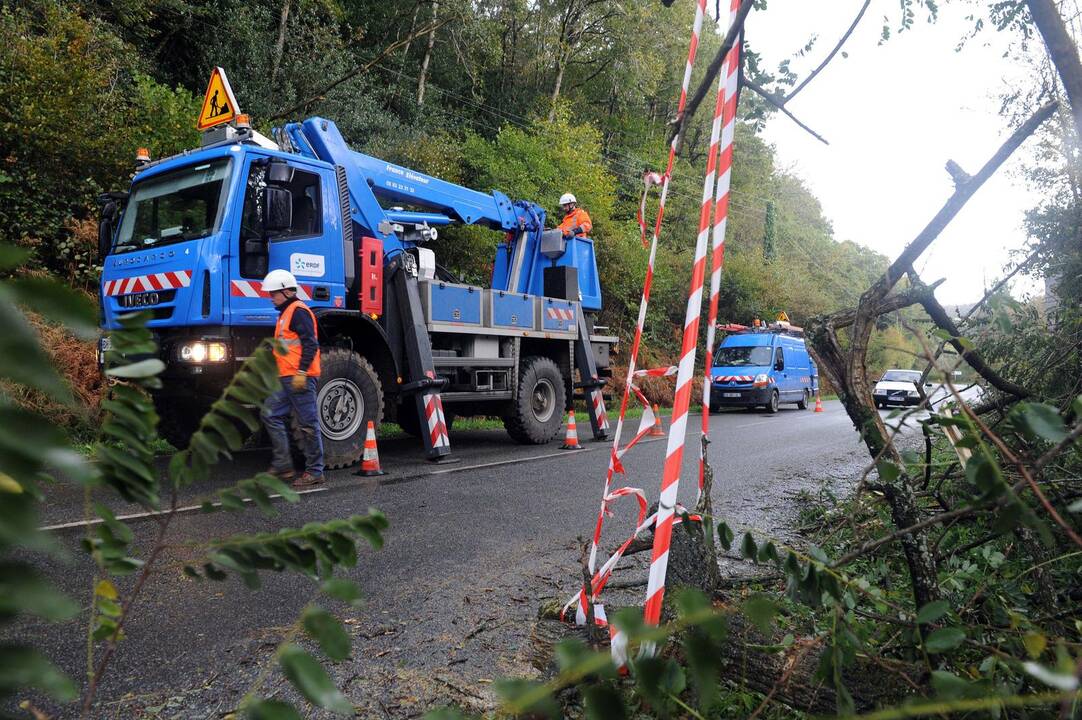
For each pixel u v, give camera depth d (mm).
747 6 1578
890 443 1687
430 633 3168
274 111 17125
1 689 494
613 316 22297
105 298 7230
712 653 709
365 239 8055
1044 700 752
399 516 5445
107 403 838
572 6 28828
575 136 22109
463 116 25422
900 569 3029
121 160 10594
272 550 915
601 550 4613
